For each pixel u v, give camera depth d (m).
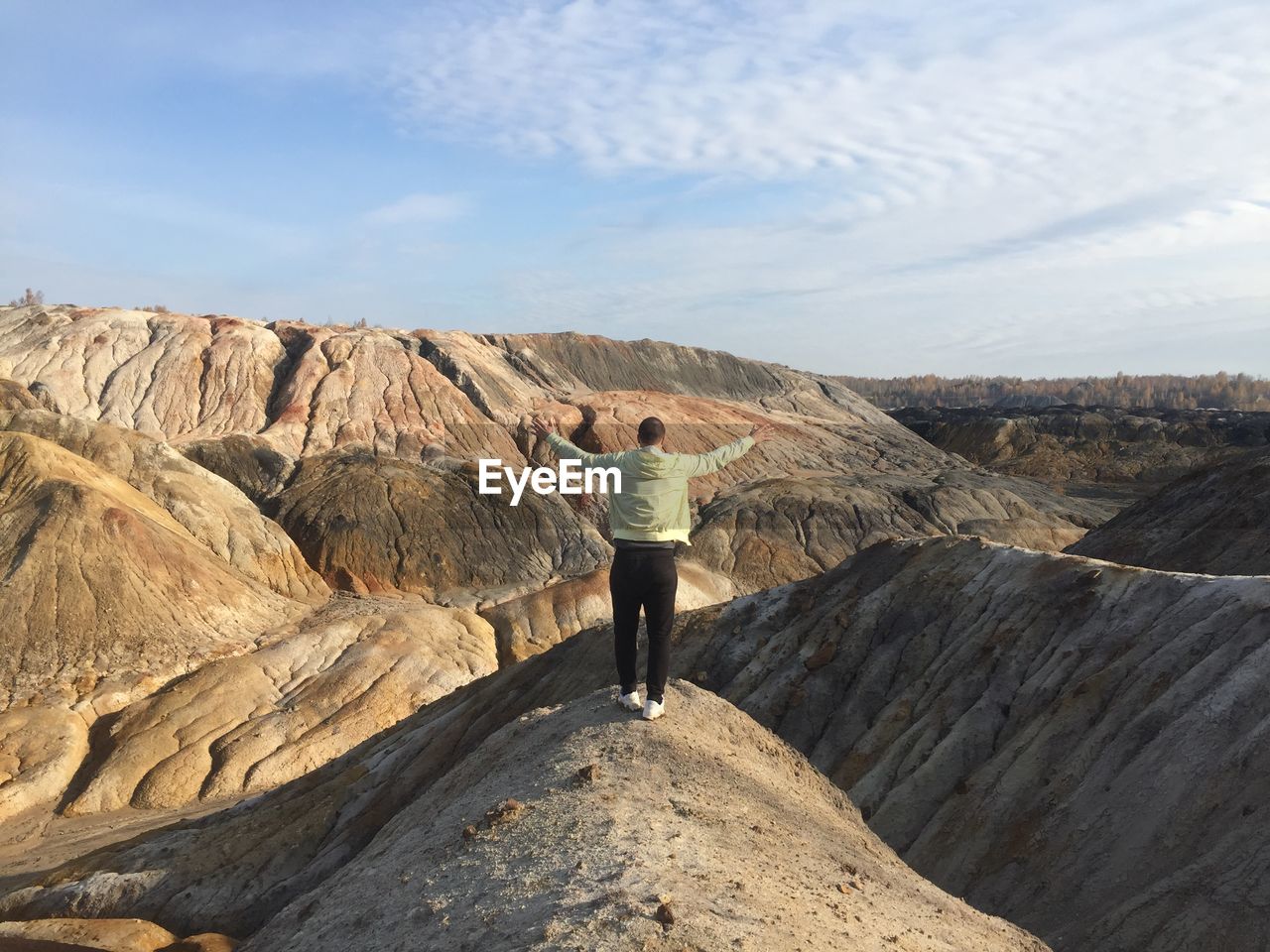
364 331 116.75
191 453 83.31
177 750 41.94
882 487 95.62
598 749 7.73
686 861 5.81
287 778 40.97
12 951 17.03
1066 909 11.20
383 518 76.38
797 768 9.30
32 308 110.31
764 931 4.92
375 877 7.06
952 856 13.62
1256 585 14.49
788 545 80.81
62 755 41.16
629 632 8.16
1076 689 14.98
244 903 19.05
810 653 21.19
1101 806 12.24
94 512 53.88
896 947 5.43
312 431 92.25
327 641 52.06
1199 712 12.16
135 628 50.34
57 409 90.44
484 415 103.00
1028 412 163.25
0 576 49.97
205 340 106.12
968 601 20.02
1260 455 37.53
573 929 4.82
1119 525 42.25
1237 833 9.98
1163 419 142.75
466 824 7.05
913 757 16.58
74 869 23.20
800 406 146.25
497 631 59.91
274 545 67.31
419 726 26.50
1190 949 9.15
